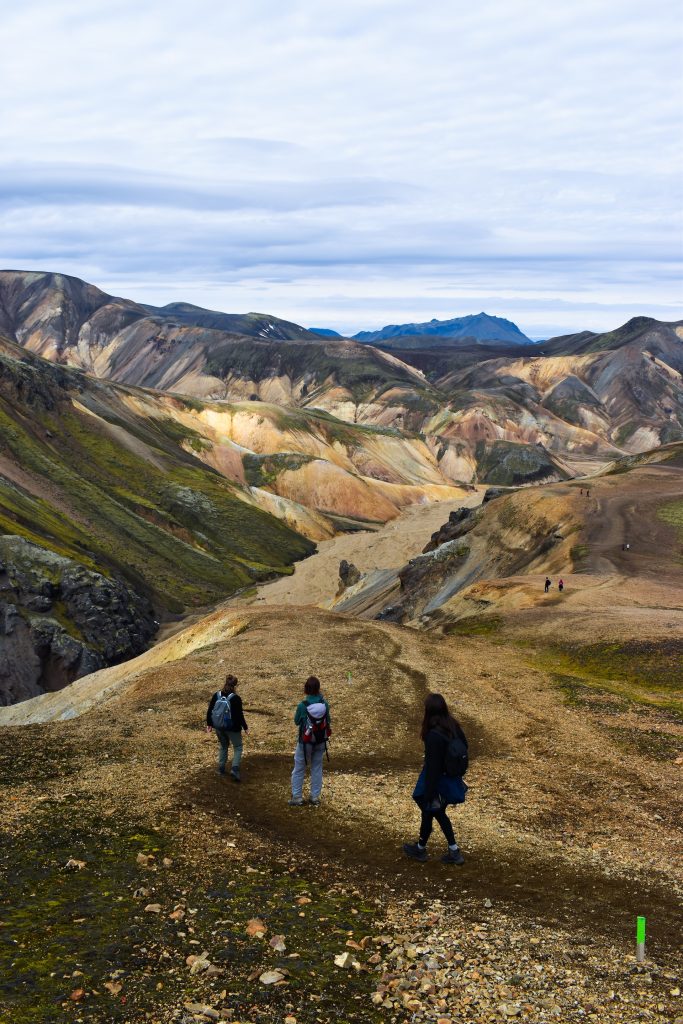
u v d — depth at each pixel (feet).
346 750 68.64
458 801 42.47
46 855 39.06
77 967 27.99
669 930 35.24
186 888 36.40
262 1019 25.58
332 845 45.37
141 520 611.47
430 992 28.19
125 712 79.87
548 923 35.53
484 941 32.91
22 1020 24.13
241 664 110.11
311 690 52.65
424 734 43.45
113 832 42.78
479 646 140.05
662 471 459.32
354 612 363.97
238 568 594.24
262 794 53.72
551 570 272.92
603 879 42.11
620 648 134.62
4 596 368.07
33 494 563.48
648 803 57.82
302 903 35.83
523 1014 26.76
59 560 405.18
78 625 379.76
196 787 52.21
